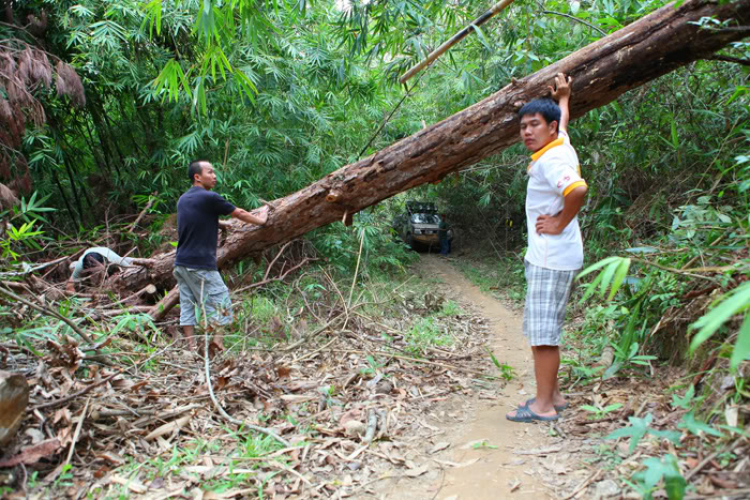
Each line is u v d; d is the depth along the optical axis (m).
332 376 3.48
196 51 5.97
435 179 3.93
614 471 1.97
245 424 2.58
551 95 3.22
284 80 6.02
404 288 7.22
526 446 2.37
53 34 5.53
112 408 2.47
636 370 3.03
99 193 6.39
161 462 2.16
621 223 5.20
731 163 3.91
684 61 3.03
